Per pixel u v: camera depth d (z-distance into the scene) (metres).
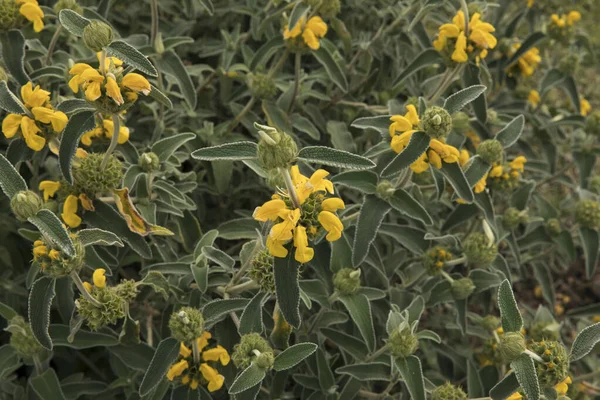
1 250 1.59
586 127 1.92
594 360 1.81
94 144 1.50
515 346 1.34
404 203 1.48
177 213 1.50
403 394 1.57
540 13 2.24
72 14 1.34
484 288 1.57
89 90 1.33
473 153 1.97
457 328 1.66
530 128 2.40
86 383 1.53
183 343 1.42
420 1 1.70
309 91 1.76
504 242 1.91
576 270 2.47
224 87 1.81
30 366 1.61
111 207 1.43
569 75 1.97
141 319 1.56
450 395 1.43
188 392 1.44
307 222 1.31
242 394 1.39
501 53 2.12
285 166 1.29
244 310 1.40
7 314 1.47
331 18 1.66
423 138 1.40
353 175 1.48
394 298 1.62
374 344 1.46
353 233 1.53
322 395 1.51
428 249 1.60
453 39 1.53
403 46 2.02
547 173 2.12
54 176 1.53
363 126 1.48
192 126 1.77
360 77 1.95
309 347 1.37
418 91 2.00
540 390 1.36
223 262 1.45
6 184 1.32
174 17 2.23
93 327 1.39
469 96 1.43
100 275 1.39
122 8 2.04
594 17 3.32
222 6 2.09
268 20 1.71
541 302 2.36
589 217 1.71
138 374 1.54
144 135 1.81
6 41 1.46
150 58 1.62
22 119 1.37
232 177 1.91
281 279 1.31
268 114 1.64
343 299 1.46
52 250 1.34
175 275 1.52
